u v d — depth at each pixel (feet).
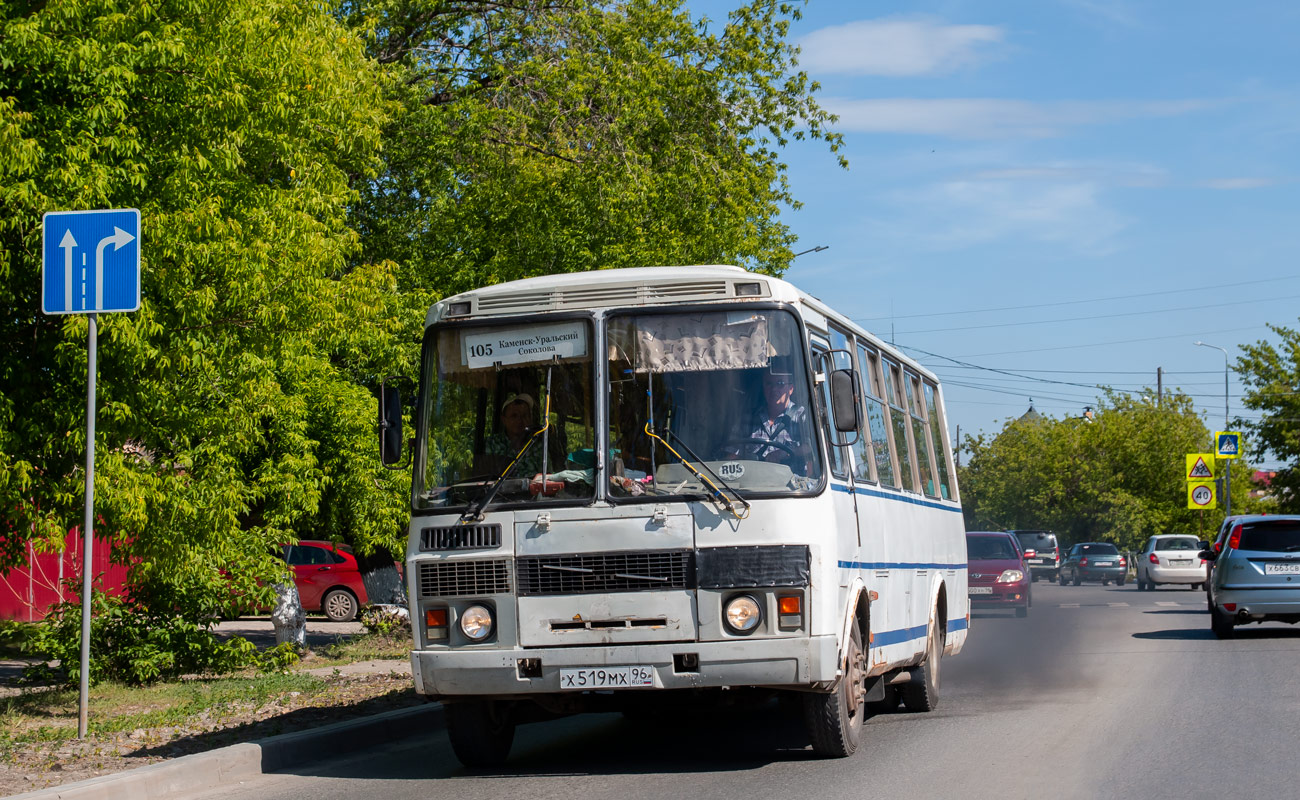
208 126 42.83
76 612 50.88
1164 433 260.21
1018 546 99.81
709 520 29.71
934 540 47.24
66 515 41.37
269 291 44.37
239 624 97.55
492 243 77.77
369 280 53.47
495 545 30.37
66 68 37.96
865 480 35.42
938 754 33.45
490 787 30.12
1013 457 282.15
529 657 29.84
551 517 30.17
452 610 30.58
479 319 31.94
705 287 31.22
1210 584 76.89
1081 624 89.25
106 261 34.96
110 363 40.83
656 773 31.53
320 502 67.97
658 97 87.04
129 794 28.78
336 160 62.28
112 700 46.34
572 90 81.76
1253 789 28.43
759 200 93.45
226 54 43.80
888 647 37.29
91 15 39.99
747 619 29.40
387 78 59.00
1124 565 194.08
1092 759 32.45
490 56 87.56
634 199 79.10
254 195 45.96
